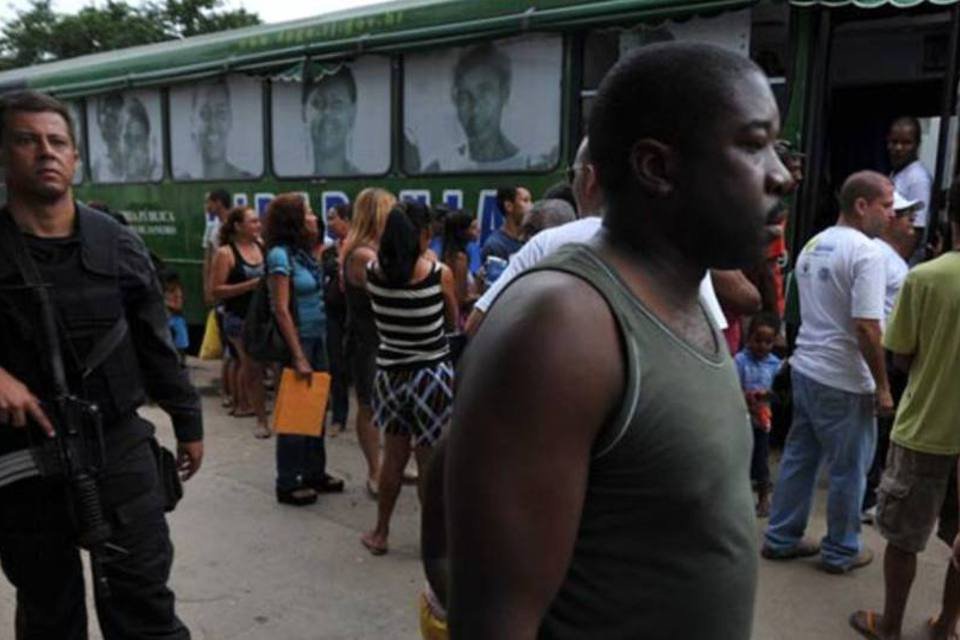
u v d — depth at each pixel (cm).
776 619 340
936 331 289
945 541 316
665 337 100
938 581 373
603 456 97
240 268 612
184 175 869
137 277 242
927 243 490
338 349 600
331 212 689
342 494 483
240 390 661
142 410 672
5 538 228
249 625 335
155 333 252
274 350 454
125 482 235
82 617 243
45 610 236
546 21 573
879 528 318
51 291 222
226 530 429
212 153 835
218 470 525
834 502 373
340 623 337
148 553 239
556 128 585
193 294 879
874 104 646
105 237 234
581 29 564
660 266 105
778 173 102
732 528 105
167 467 253
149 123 902
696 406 99
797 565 388
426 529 136
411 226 363
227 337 624
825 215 632
